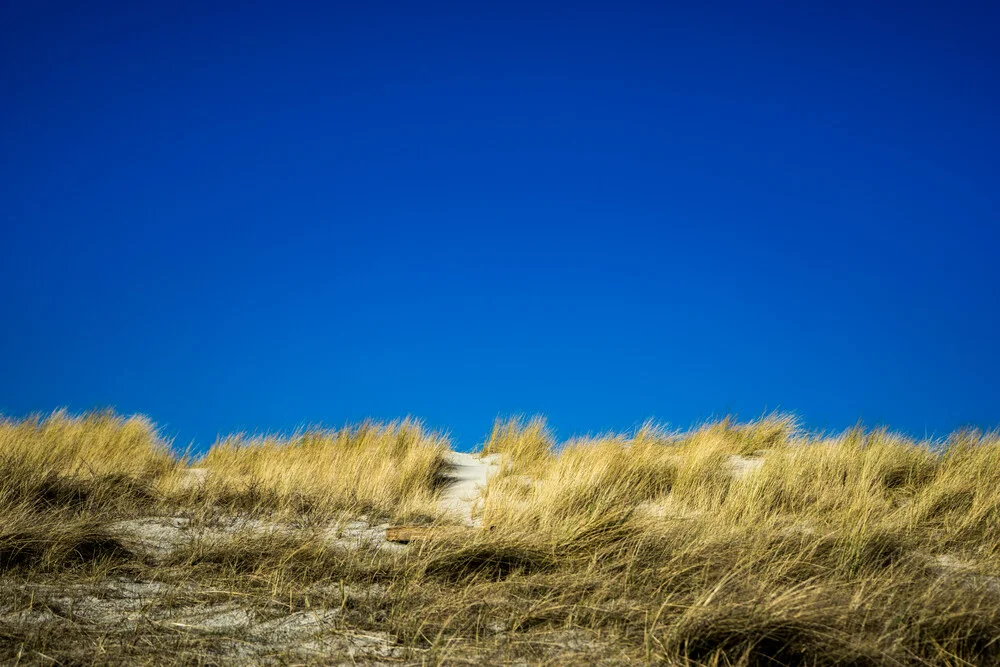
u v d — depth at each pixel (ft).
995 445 27.81
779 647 13.41
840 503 23.53
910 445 29.35
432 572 17.94
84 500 23.35
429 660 13.26
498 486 27.30
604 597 15.92
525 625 14.96
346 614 15.35
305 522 22.70
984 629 14.11
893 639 13.73
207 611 15.39
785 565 17.20
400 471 30.19
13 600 15.21
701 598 14.71
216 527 21.75
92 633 13.96
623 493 24.91
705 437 33.45
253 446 33.40
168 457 31.48
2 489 21.91
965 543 20.06
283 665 13.07
